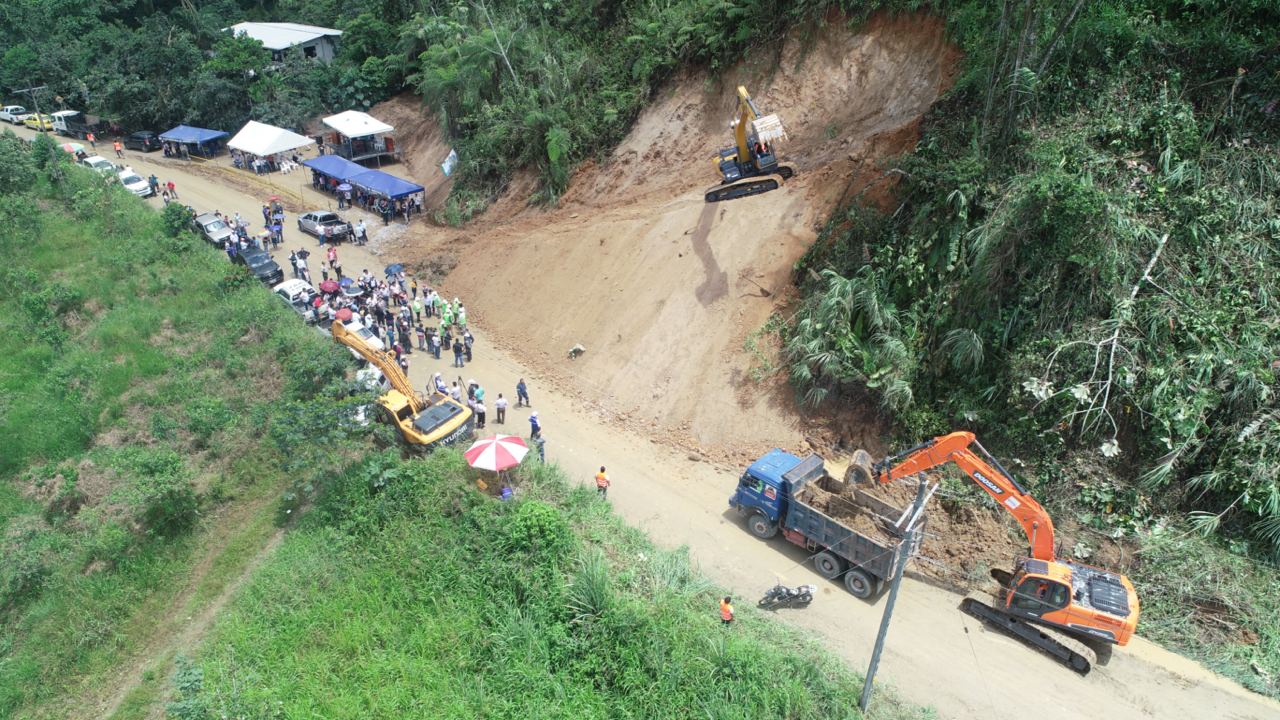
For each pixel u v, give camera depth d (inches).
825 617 730.8
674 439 1010.7
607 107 1501.0
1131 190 867.4
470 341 1210.6
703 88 1369.3
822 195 1080.8
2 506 914.1
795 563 803.4
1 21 2869.1
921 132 1017.5
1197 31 936.9
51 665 727.7
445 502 823.7
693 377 1055.0
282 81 2365.9
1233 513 741.9
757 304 1056.8
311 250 1635.1
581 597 695.1
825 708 609.9
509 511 796.0
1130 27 940.6
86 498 903.7
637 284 1187.3
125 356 1182.9
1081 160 880.9
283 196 1956.2
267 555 839.1
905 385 884.0
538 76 1640.0
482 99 1720.0
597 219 1346.0
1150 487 770.2
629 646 656.4
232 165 2208.4
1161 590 724.0
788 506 800.3
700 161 1330.0
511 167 1632.6
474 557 768.3
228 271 1405.0
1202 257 826.2
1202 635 692.7
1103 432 796.6
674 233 1196.5
